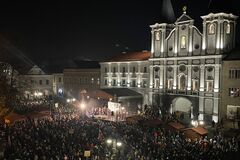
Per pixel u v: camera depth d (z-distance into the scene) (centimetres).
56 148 3322
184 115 6347
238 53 5547
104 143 3669
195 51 6125
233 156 3362
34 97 8825
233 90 5472
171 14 6906
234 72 5453
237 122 5325
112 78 8100
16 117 4528
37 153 3167
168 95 6638
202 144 3656
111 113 6162
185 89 6297
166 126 4459
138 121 4841
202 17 5938
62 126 4353
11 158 3053
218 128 5022
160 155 3173
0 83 5775
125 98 7044
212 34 5816
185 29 6303
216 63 5703
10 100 5822
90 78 8931
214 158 3194
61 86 10275
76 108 6650
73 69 9600
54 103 7262
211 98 5800
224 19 5681
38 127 4275
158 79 6869
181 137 4091
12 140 3628
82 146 3450
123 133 4122
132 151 3341
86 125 4450
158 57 6825
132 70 7562
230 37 5812
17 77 8338
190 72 6203
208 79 5856
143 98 7319
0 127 4262
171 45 6600
